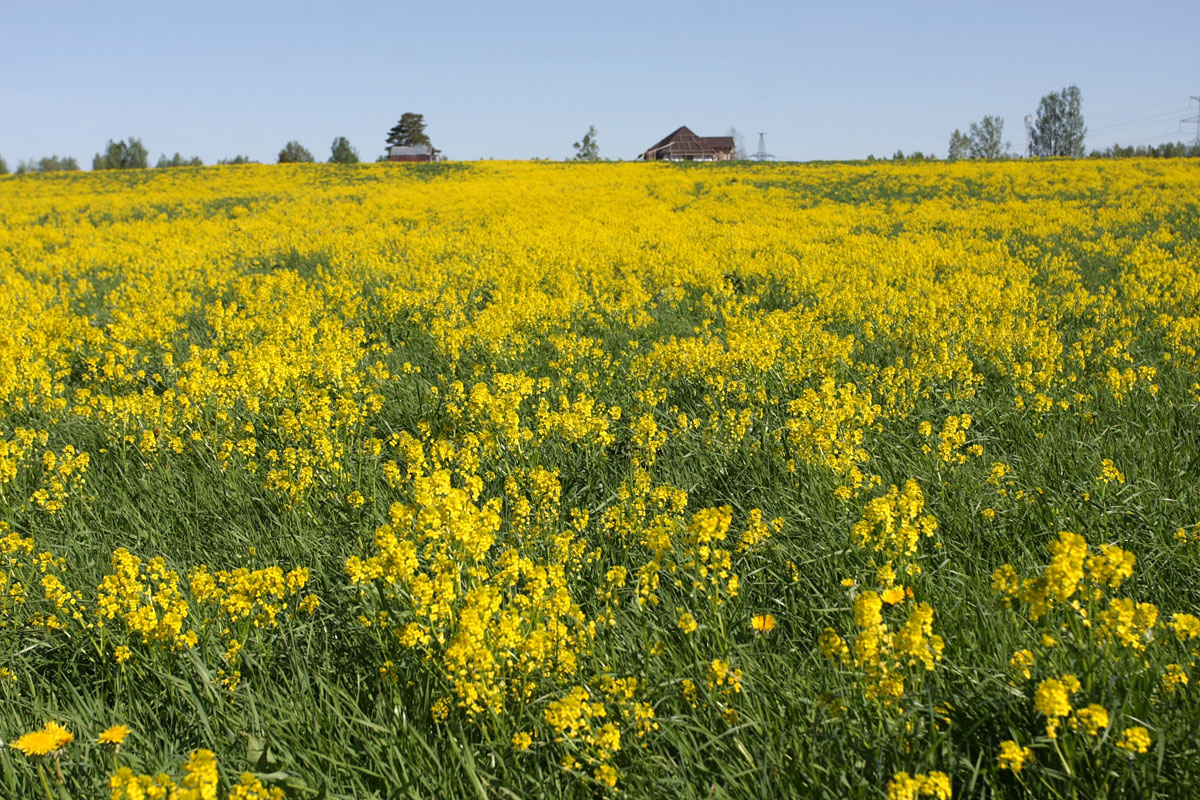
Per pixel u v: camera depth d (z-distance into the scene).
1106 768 2.20
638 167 55.31
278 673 3.28
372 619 3.31
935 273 14.67
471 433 5.82
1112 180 36.94
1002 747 2.17
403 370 8.14
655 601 3.39
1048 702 2.10
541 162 62.53
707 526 3.06
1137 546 3.76
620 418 6.42
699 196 36.03
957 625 3.10
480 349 8.84
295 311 10.52
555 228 23.83
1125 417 5.55
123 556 3.38
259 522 4.77
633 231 23.58
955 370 6.60
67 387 8.46
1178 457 4.70
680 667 2.99
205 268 16.59
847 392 5.68
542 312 10.41
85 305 13.80
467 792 2.53
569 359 8.12
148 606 3.30
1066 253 16.73
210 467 5.59
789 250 18.50
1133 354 7.65
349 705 2.94
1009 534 4.04
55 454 5.84
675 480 5.05
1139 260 14.02
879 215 26.95
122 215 32.56
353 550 4.23
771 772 2.49
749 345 7.18
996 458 5.07
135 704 3.07
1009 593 2.82
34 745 2.70
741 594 3.58
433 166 58.72
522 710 2.72
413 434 6.31
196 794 2.02
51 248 23.44
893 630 3.07
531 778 2.53
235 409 6.89
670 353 7.29
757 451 5.33
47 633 3.62
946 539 4.00
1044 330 7.92
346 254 17.70
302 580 3.43
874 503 3.32
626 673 3.05
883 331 9.23
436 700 2.88
